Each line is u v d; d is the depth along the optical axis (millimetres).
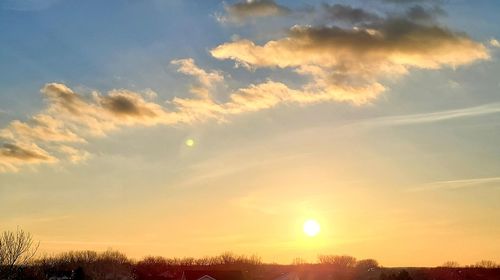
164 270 171250
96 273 151625
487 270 179375
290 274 170375
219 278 126125
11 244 79875
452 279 172750
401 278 127375
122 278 158875
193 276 126625
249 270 178750
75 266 145750
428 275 178250
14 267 80688
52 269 135000
